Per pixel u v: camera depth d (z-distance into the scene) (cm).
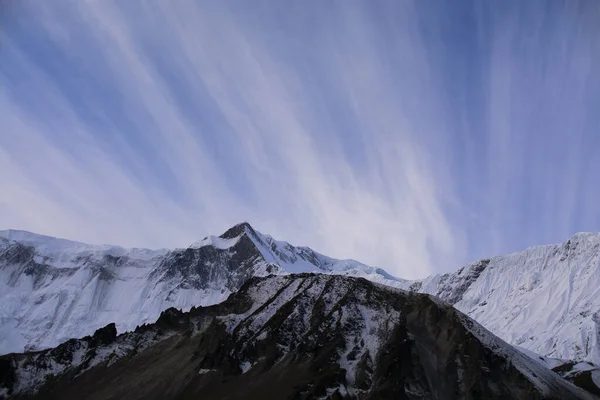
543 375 13588
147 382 14825
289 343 14938
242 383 13650
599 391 15162
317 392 12231
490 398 11950
